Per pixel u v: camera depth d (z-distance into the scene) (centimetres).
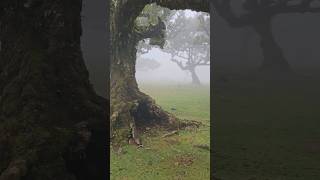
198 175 1078
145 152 1364
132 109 1656
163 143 1505
